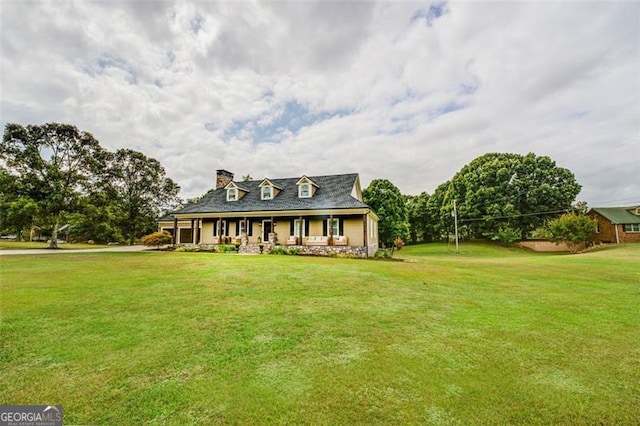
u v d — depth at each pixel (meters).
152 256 15.43
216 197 23.84
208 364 3.47
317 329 4.66
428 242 45.81
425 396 2.83
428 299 6.68
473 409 2.63
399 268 11.71
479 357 3.70
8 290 6.99
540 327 4.83
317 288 7.63
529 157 37.28
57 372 3.25
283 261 13.19
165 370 3.32
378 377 3.19
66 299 6.21
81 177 25.55
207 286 7.70
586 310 5.88
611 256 19.17
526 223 35.81
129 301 6.16
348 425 2.41
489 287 8.12
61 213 25.17
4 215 23.84
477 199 37.03
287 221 21.09
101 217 31.23
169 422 2.45
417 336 4.41
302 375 3.23
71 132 25.16
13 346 3.90
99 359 3.56
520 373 3.30
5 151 23.06
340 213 18.69
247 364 3.48
